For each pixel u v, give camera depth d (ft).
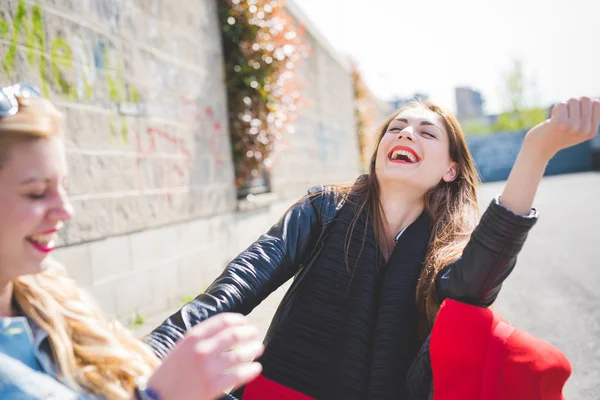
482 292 4.50
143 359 3.61
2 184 2.70
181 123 18.53
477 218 5.95
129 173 15.05
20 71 11.17
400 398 5.09
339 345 5.30
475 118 132.77
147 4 16.65
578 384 10.58
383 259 5.65
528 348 4.26
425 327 5.26
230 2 22.72
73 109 12.82
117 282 14.08
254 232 25.34
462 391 4.33
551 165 101.65
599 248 24.72
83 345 3.28
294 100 28.04
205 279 19.34
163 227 16.71
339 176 50.67
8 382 2.66
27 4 11.45
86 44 13.46
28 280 3.22
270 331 5.64
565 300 16.56
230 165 22.80
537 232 31.17
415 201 5.85
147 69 16.46
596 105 4.02
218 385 2.81
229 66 23.17
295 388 5.32
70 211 2.91
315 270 5.57
